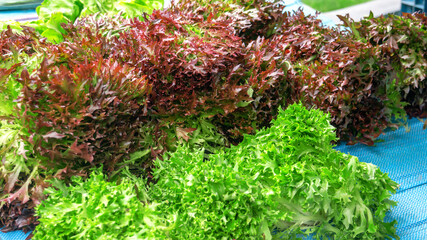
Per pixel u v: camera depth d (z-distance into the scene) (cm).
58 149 111
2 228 117
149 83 119
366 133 142
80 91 108
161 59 117
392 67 140
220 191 105
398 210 121
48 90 108
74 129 109
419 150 140
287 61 130
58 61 121
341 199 110
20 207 114
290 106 117
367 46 137
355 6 316
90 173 113
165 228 102
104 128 111
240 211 105
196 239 105
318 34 148
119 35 130
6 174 112
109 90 109
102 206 101
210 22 125
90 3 156
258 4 149
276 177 109
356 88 138
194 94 119
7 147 111
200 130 124
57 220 101
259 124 127
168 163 115
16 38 130
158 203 107
